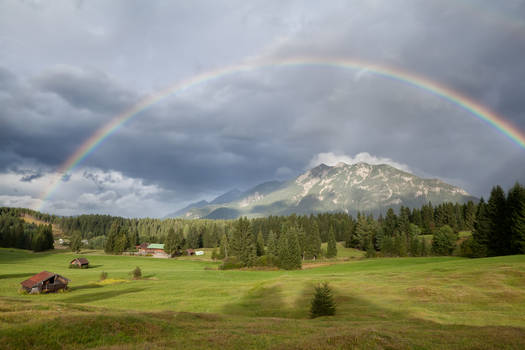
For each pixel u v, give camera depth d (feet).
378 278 207.41
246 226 446.19
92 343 66.28
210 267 429.38
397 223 615.16
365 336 68.74
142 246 654.94
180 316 101.86
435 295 143.54
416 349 63.21
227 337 72.84
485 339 70.85
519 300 127.95
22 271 341.41
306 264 428.56
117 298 185.68
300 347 61.82
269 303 161.27
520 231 265.54
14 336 63.05
